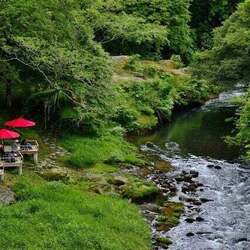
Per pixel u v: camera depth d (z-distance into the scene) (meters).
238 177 29.83
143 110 41.12
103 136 33.44
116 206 23.69
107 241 19.56
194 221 23.86
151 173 29.91
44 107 33.09
